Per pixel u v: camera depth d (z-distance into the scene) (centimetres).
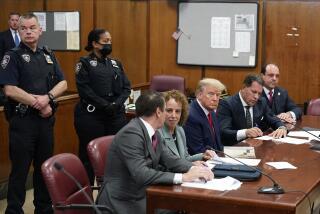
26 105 394
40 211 415
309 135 446
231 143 446
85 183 316
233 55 707
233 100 468
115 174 305
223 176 298
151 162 304
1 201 489
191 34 724
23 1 802
